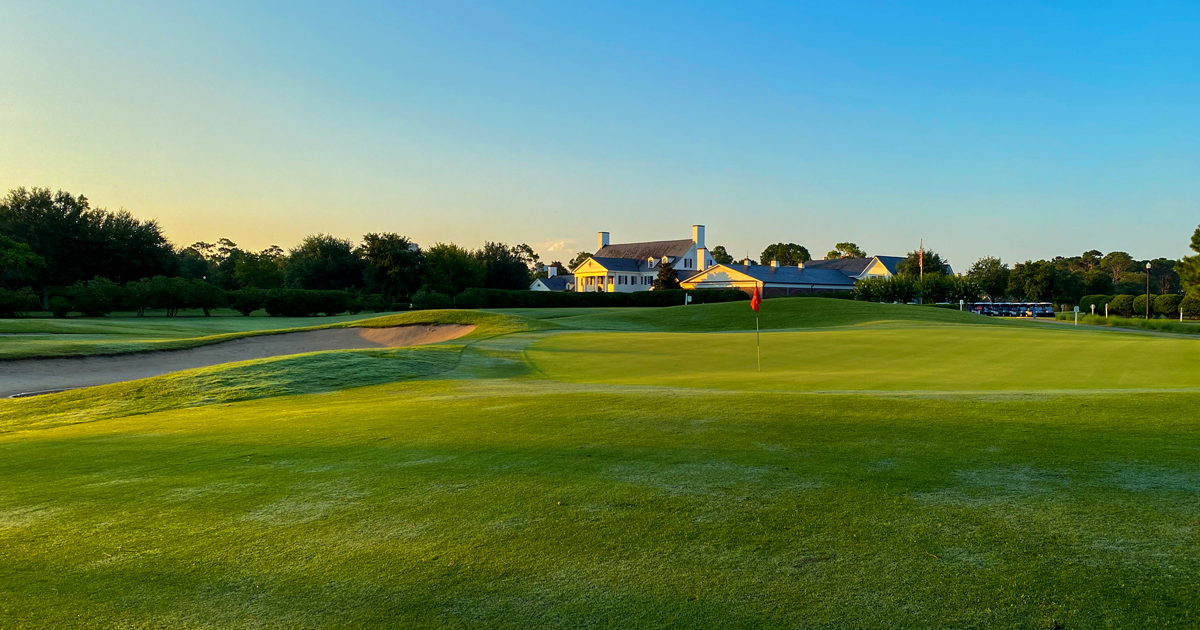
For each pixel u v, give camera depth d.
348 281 89.31
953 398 9.63
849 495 5.46
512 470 6.52
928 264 99.19
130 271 71.94
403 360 18.86
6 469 7.36
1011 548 4.35
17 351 22.73
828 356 19.64
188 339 29.11
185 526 5.16
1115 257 154.62
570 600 3.79
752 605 3.69
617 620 3.56
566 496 5.64
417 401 11.91
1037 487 5.55
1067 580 3.90
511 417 9.43
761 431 7.95
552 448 7.43
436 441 8.04
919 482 5.77
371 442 8.17
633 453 7.08
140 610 3.79
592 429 8.40
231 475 6.73
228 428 9.84
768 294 85.25
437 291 81.75
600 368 18.16
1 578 4.25
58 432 10.70
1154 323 50.94
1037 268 92.44
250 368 16.80
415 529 4.96
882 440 7.31
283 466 7.05
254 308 61.84
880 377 14.38
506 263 104.38
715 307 49.59
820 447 7.09
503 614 3.64
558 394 11.49
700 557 4.33
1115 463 6.16
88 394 14.95
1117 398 9.20
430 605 3.76
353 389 15.30
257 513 5.43
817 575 4.04
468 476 6.35
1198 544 4.34
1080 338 24.59
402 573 4.19
